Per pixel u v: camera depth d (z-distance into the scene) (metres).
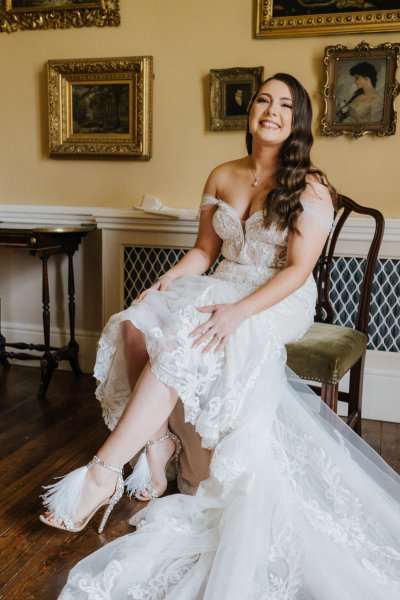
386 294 3.44
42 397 3.62
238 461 2.01
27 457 2.81
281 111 2.31
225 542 1.87
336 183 3.52
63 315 4.17
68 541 2.15
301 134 2.35
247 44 3.55
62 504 2.06
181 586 1.81
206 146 3.72
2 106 4.08
